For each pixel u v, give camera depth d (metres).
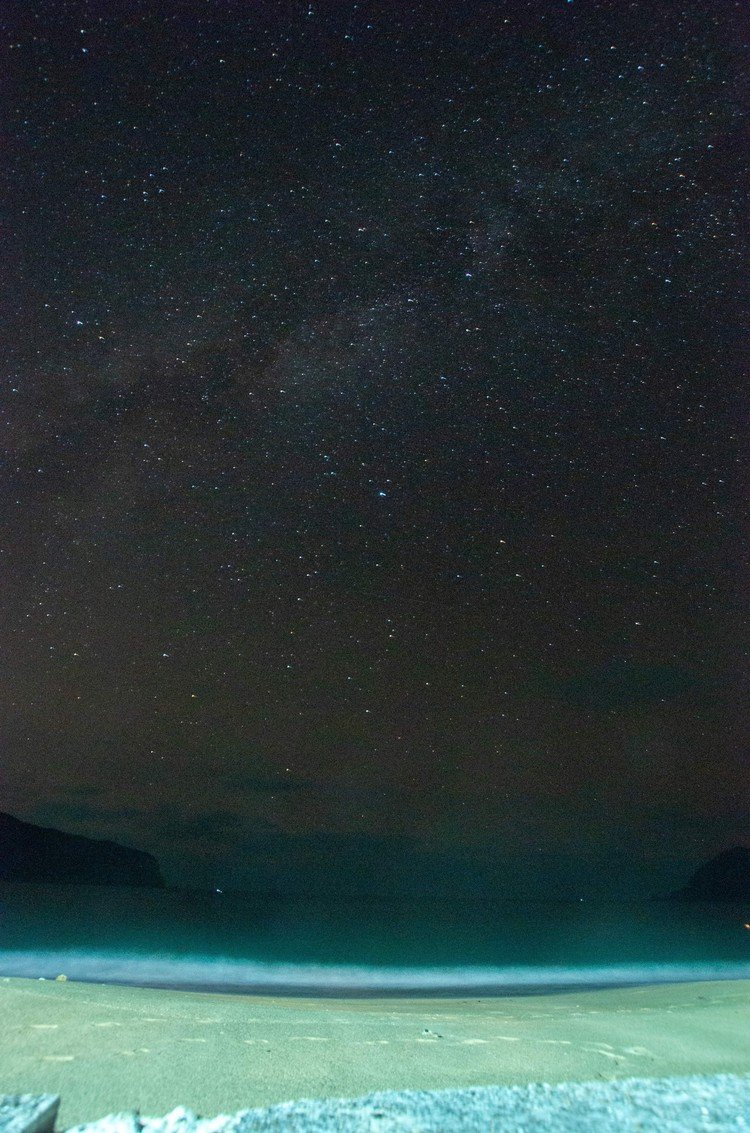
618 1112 2.01
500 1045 4.06
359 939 15.25
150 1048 3.74
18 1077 3.25
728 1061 3.80
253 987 9.33
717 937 16.28
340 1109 2.07
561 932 16.56
